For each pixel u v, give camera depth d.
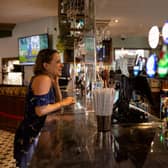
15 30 8.36
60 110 2.26
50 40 7.14
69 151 1.02
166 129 1.39
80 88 4.08
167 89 1.25
